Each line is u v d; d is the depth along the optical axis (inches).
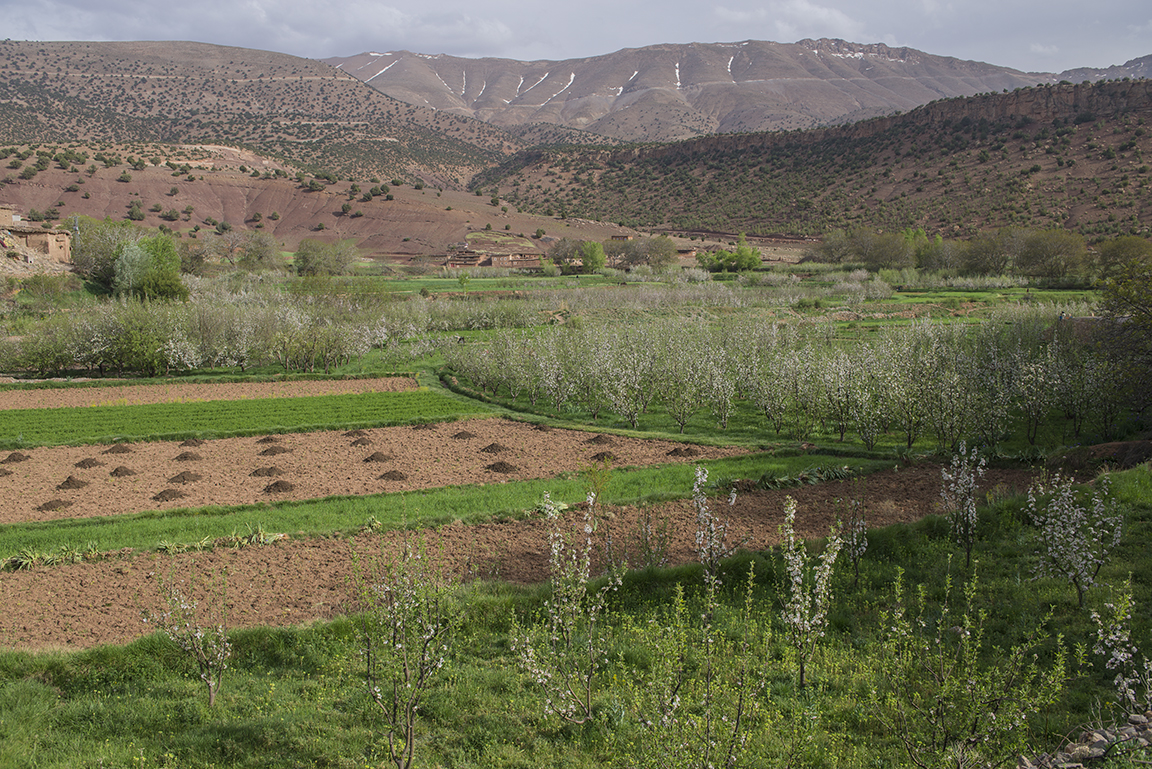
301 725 329.1
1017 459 724.7
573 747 307.6
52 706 358.3
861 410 861.8
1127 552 438.6
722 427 1016.9
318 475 801.6
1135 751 251.0
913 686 310.7
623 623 422.6
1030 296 2465.6
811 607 417.7
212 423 1061.1
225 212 5826.8
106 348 1492.4
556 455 874.8
